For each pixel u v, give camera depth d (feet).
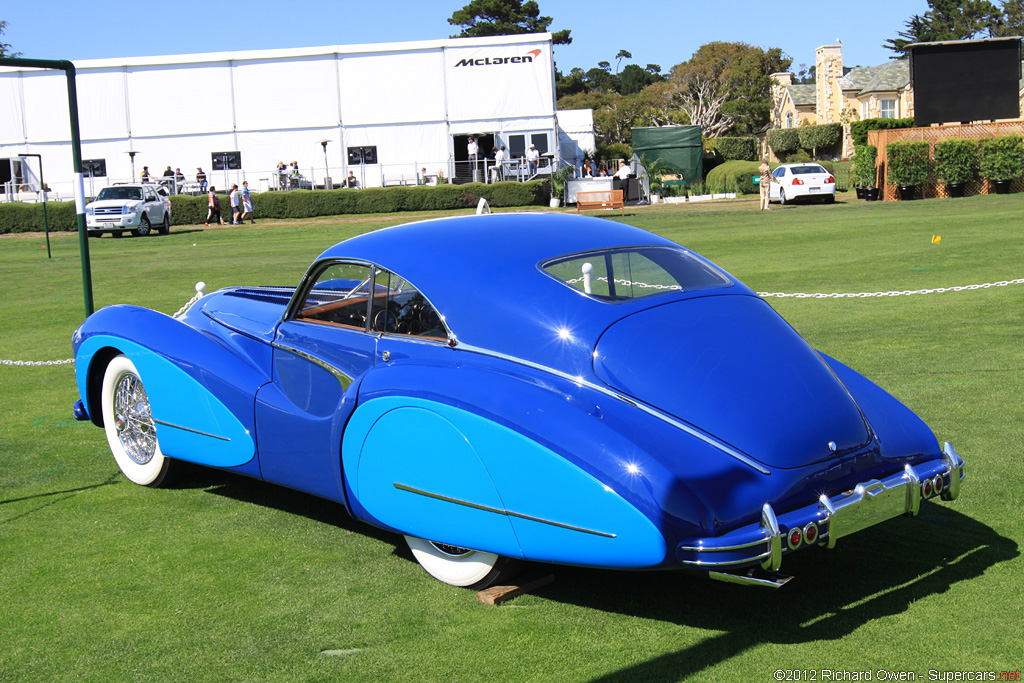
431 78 118.42
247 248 76.02
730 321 10.98
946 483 10.69
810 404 10.16
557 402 9.70
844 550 11.92
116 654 9.79
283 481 13.24
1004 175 89.97
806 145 192.85
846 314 29.78
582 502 9.11
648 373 9.98
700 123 263.70
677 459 9.12
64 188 120.88
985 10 246.27
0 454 17.75
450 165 119.65
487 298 11.11
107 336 15.47
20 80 118.93
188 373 14.25
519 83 118.21
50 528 13.66
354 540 13.05
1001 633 9.57
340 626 10.31
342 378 12.45
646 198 117.91
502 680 9.00
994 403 18.22
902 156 91.81
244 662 9.54
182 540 13.12
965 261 41.57
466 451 10.01
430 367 10.93
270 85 119.34
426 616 10.50
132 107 119.55
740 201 112.06
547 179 115.65
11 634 10.30
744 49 268.82
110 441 16.15
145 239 92.02
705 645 9.59
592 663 9.29
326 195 112.06
